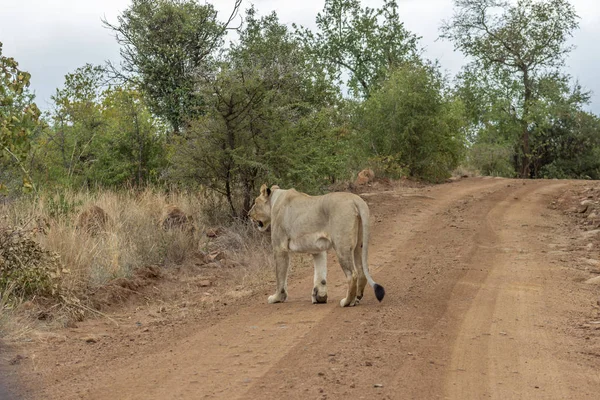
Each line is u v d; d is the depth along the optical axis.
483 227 18.47
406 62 34.06
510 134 56.97
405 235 17.47
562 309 9.95
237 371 7.01
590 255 14.55
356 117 32.16
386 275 12.61
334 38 46.38
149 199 18.36
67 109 22.86
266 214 11.12
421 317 9.30
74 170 21.45
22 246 10.59
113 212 15.75
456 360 7.35
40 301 10.34
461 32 57.72
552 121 58.00
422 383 6.54
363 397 6.09
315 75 22.94
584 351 7.80
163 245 14.22
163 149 22.75
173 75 26.89
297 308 10.20
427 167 31.77
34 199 15.19
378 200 23.84
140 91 26.08
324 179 20.08
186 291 12.26
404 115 31.56
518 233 17.61
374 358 7.36
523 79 56.97
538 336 8.44
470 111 55.41
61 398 6.32
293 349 7.78
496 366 7.17
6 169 17.89
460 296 10.73
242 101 17.23
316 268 10.47
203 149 17.45
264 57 23.56
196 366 7.29
